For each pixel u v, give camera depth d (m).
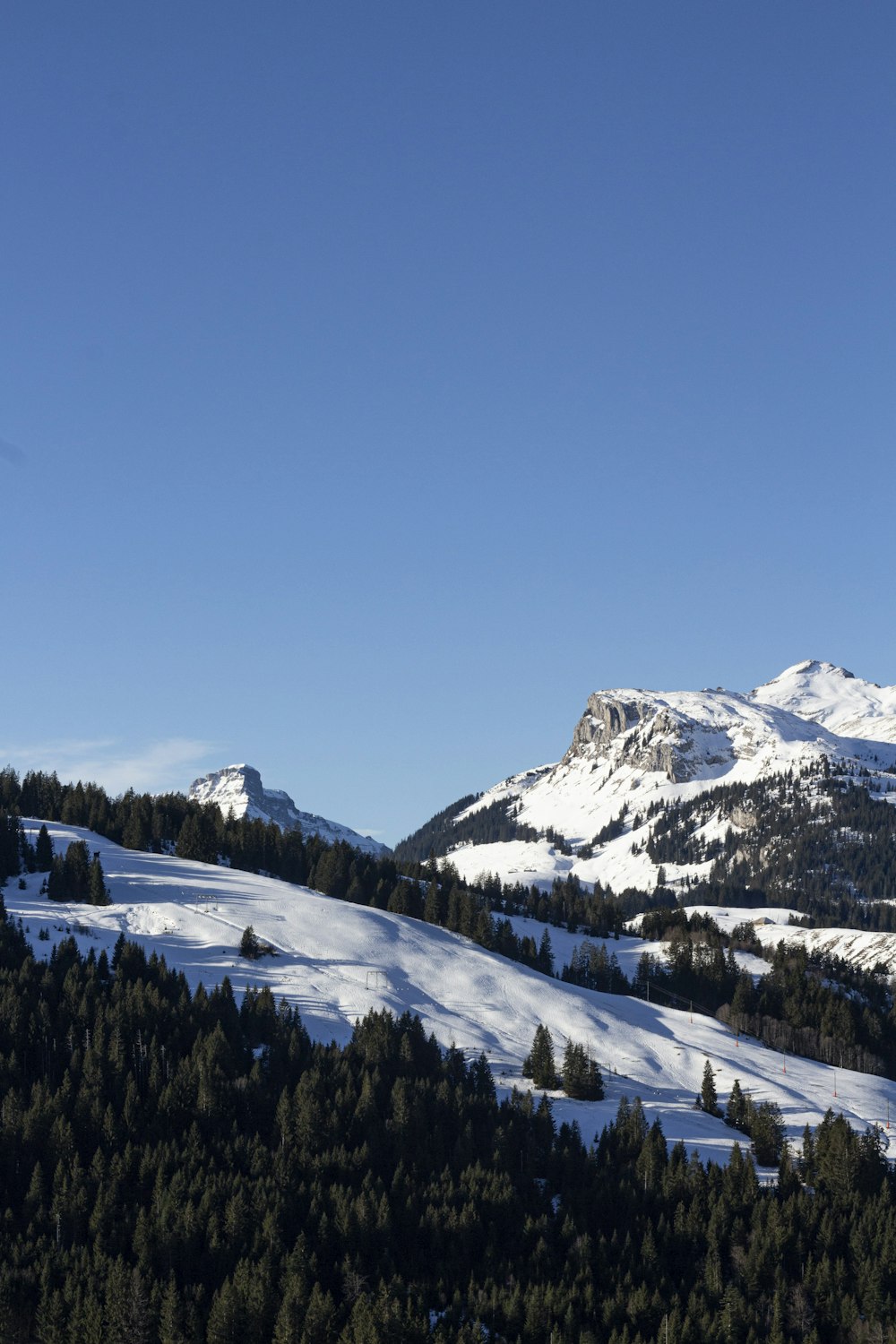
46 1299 133.50
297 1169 159.75
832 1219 161.00
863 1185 173.00
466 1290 143.50
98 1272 138.00
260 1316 133.62
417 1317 133.75
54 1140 159.12
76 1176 152.88
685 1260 153.12
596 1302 141.38
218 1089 172.75
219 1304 132.88
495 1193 157.00
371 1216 149.25
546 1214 158.88
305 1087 175.12
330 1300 133.50
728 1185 164.50
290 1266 140.12
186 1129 169.00
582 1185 165.12
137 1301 131.62
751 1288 147.00
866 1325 140.00
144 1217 145.75
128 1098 169.38
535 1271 146.50
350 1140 168.12
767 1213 158.50
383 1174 162.62
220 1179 154.12
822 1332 141.38
